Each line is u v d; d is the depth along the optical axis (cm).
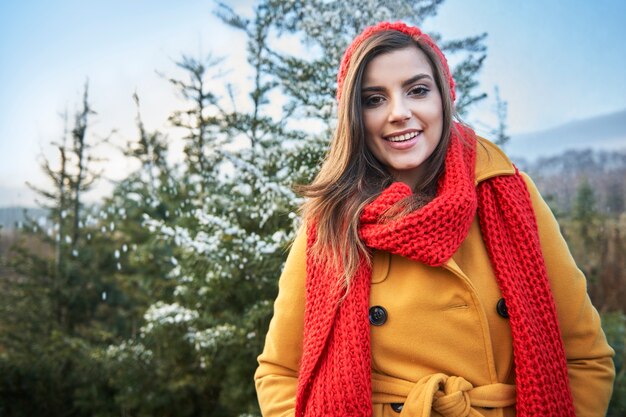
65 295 454
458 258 123
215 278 274
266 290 273
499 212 123
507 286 116
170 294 381
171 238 289
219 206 272
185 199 344
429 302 120
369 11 242
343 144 129
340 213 127
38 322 445
